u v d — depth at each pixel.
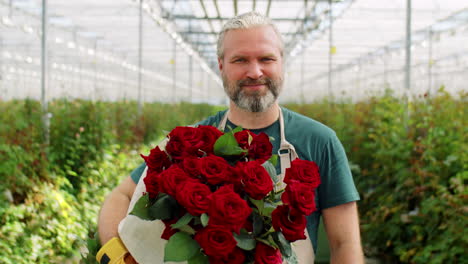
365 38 18.05
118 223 1.63
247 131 1.42
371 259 4.97
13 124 5.56
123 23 15.71
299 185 1.25
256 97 1.63
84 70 22.00
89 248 1.71
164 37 18.52
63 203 4.72
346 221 1.65
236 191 1.28
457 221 3.99
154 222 1.43
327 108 11.55
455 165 4.45
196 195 1.20
